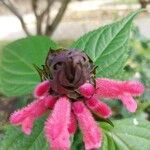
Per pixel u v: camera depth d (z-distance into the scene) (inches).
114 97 4.3
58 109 4.0
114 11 43.7
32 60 4.9
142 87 4.3
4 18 40.6
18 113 4.1
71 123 4.1
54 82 4.1
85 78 4.1
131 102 4.3
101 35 5.0
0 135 4.8
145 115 12.6
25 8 45.4
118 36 5.0
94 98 4.2
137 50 15.1
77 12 44.4
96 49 5.0
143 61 15.0
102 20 40.7
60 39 32.2
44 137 4.6
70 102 4.1
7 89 5.1
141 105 9.4
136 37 15.7
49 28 18.8
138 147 4.8
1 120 4.8
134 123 4.9
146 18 37.3
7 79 5.0
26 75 5.0
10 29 36.3
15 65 4.9
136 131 4.8
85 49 5.0
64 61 4.0
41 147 4.6
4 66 4.9
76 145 4.3
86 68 4.1
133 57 14.9
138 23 35.8
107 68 4.9
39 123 4.6
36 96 4.2
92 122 4.1
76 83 4.1
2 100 15.2
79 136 4.3
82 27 36.6
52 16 40.5
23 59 4.8
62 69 4.0
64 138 3.8
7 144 4.6
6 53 4.8
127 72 13.9
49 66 4.1
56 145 3.8
